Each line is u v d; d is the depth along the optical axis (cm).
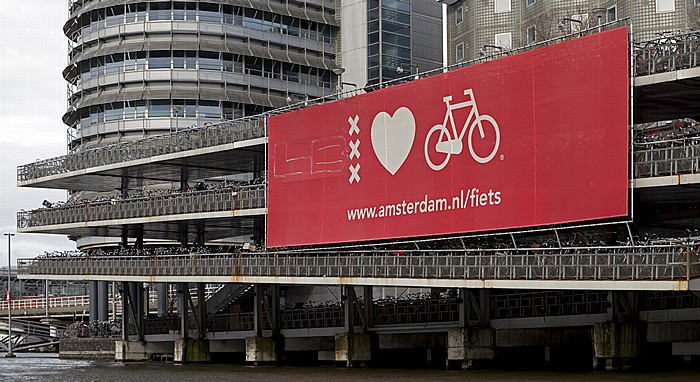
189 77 8788
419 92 4922
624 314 4366
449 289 5444
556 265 4062
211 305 7112
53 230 7369
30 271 7269
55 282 14488
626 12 6762
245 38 9038
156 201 6506
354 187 5259
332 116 5409
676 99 4362
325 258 5206
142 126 8756
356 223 5241
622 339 4281
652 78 4044
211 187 6462
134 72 8806
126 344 7112
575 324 4522
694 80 4000
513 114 4475
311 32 9562
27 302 10825
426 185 4872
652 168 4003
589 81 4184
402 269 4747
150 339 7062
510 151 4481
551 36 6969
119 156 6825
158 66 8825
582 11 7081
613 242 4228
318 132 5491
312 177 5512
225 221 6475
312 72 9512
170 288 9719
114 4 8838
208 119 8794
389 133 5072
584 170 4188
